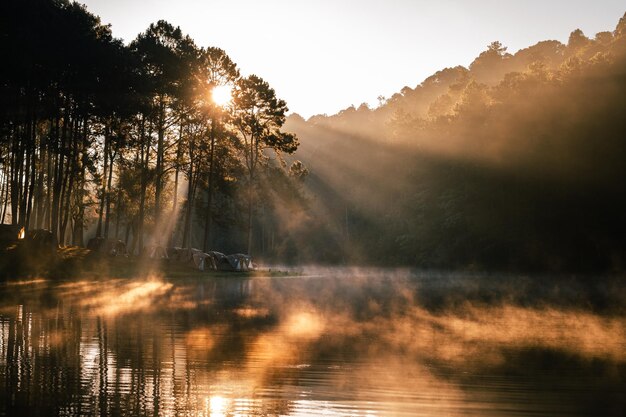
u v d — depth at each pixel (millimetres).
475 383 10664
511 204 69938
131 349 13789
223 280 52656
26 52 41906
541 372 11625
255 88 68438
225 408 8898
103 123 53094
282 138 72312
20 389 9875
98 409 8758
